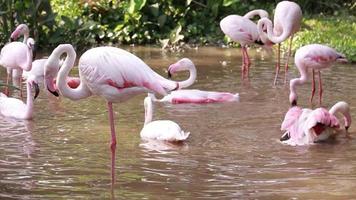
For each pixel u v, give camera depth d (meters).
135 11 21.72
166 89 9.19
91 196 8.73
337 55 13.78
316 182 9.33
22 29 16.61
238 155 10.54
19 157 10.28
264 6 23.97
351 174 9.69
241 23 16.77
